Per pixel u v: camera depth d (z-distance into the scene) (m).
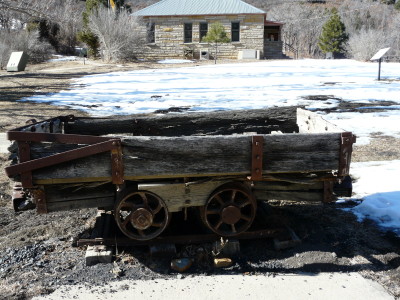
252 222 4.31
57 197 3.91
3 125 9.29
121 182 3.75
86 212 5.20
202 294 3.47
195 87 16.31
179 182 3.91
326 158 3.90
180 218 4.61
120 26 29.02
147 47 32.50
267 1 85.00
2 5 19.89
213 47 32.59
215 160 3.80
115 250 4.12
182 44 32.59
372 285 3.59
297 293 3.49
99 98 13.67
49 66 26.44
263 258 4.04
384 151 7.72
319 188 4.16
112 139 3.69
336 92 14.89
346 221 4.88
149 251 4.04
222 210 3.98
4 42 26.55
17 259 4.03
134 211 3.87
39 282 3.64
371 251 4.17
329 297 3.43
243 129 5.88
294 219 4.89
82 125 5.54
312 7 80.81
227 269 3.86
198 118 5.81
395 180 6.09
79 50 34.62
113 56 28.66
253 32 32.56
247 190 4.02
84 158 3.70
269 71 22.58
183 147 3.76
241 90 15.38
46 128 4.83
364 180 6.16
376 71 22.95
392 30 63.59
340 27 56.78
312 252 4.12
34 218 5.05
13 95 14.20
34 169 3.66
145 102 12.90
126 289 3.54
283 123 5.88
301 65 26.64
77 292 3.49
